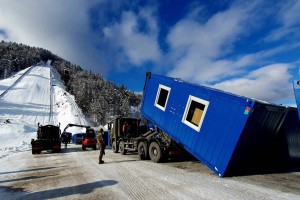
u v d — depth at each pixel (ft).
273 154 33.68
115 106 321.73
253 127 27.48
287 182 25.57
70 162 44.98
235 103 28.17
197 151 32.68
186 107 36.06
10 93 278.87
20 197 21.59
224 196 20.11
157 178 27.73
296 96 23.65
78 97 337.52
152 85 45.85
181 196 20.29
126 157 50.47
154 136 44.91
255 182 25.59
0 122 146.20
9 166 41.14
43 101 272.72
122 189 23.09
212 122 30.96
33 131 138.21
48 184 26.35
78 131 180.75
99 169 35.17
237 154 27.99
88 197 20.81
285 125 32.53
